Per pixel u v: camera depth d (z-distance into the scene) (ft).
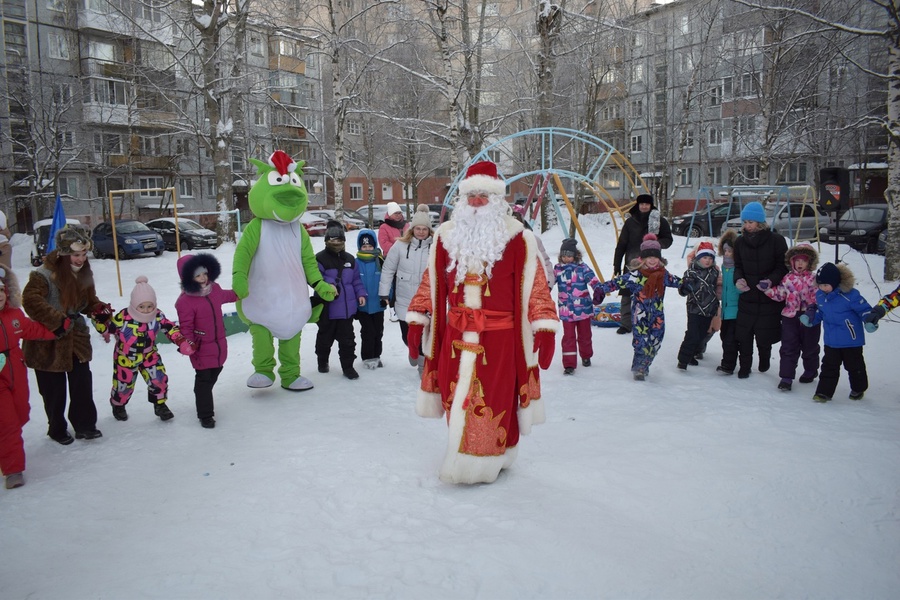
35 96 87.76
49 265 16.03
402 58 77.51
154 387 17.85
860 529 11.43
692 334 22.20
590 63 71.72
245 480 13.71
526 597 9.29
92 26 98.48
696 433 15.96
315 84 111.24
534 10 66.08
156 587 9.73
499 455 12.93
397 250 22.71
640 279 21.36
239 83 65.51
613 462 14.12
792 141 72.49
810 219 64.59
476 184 13.14
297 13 68.80
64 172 101.96
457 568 10.00
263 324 19.62
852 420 16.93
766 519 11.75
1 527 11.96
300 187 19.80
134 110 94.79
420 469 14.05
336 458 14.66
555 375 22.20
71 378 16.21
